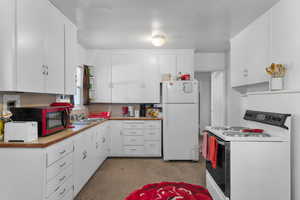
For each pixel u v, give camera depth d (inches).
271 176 79.7
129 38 153.3
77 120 155.4
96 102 186.4
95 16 111.9
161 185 79.9
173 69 186.4
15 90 68.8
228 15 110.3
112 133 178.2
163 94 167.5
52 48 93.2
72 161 93.6
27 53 74.7
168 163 162.1
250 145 79.8
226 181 79.5
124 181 125.3
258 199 79.4
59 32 100.2
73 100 150.6
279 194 79.4
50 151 72.0
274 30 94.1
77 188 100.0
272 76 90.7
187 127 166.4
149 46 177.5
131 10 104.4
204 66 202.4
